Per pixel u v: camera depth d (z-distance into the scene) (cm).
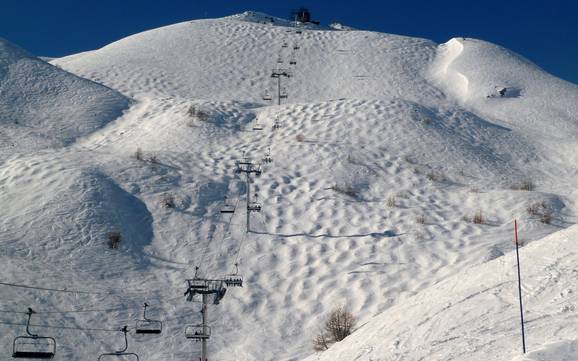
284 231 2506
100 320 1792
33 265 2014
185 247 2352
